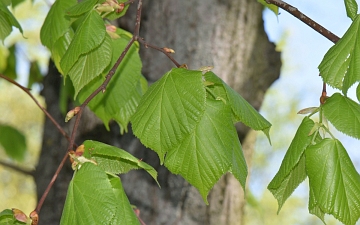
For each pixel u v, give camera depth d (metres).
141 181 1.50
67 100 1.61
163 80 1.09
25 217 1.05
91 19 1.14
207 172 1.09
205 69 1.11
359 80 1.06
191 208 1.50
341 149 1.08
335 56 1.08
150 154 1.50
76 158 1.06
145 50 1.50
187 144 1.09
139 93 1.30
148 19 1.51
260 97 1.57
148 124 1.08
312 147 1.08
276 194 1.14
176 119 1.08
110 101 1.27
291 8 1.13
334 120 1.08
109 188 1.05
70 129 1.59
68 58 1.13
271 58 1.57
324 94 1.10
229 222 1.54
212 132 1.09
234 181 1.56
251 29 1.54
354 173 1.08
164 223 1.49
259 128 1.10
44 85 1.71
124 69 1.26
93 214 1.04
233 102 1.10
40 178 1.64
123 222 1.06
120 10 1.15
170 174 1.49
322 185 1.08
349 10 1.10
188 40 1.50
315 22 1.12
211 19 1.50
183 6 1.51
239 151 1.10
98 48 1.16
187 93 1.08
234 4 1.52
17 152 1.93
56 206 1.59
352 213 1.07
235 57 1.51
